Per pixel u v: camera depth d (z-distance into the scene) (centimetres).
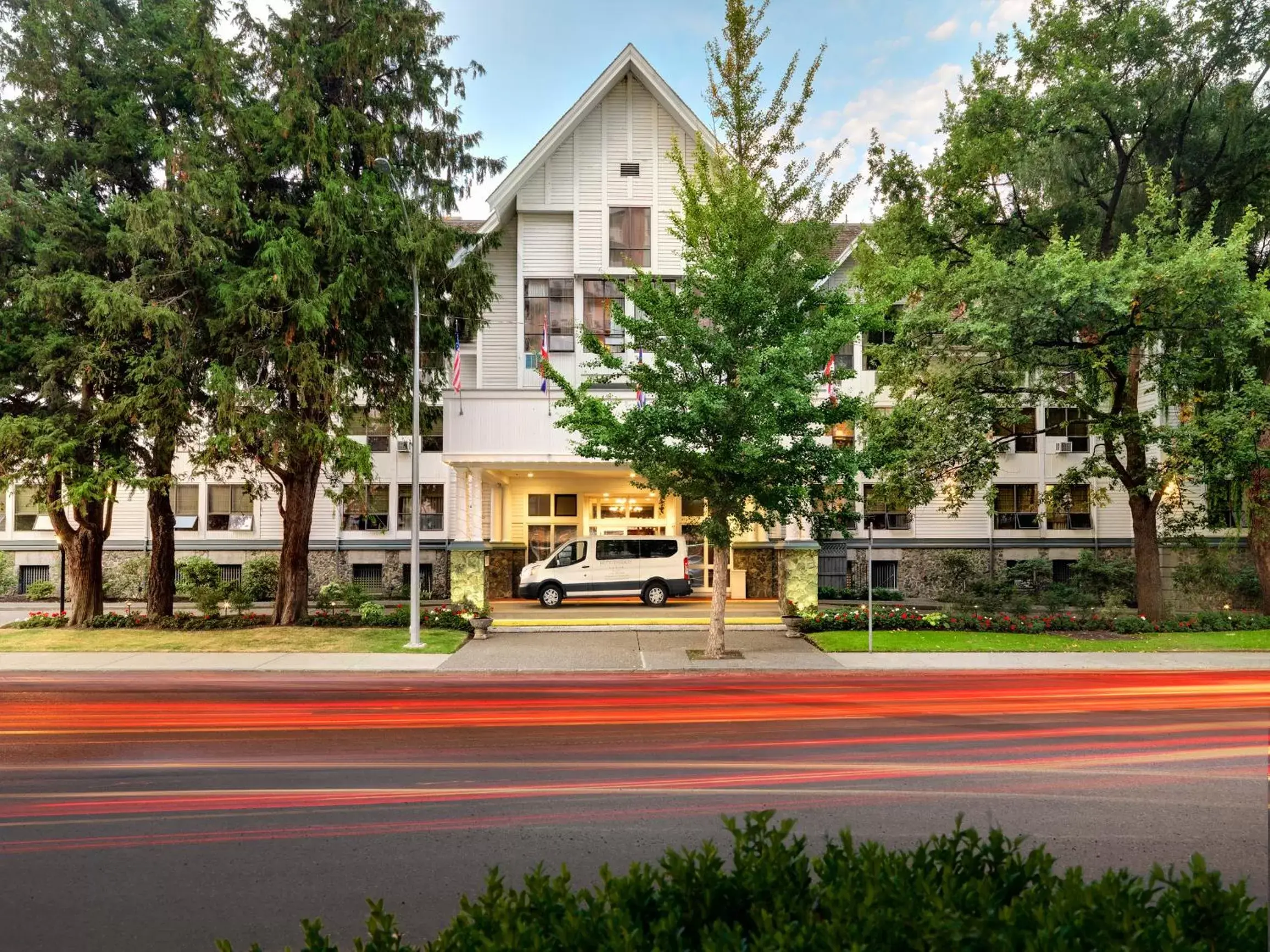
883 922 257
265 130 1833
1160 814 659
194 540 3073
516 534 3000
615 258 2809
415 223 1958
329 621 2152
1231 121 2023
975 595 2569
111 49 1934
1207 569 2584
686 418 1614
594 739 968
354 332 1973
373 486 3086
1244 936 261
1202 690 1372
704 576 2948
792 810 668
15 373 1864
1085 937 251
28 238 1797
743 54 1803
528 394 2275
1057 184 2088
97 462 1888
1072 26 2072
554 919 274
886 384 2148
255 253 1934
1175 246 1803
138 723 1088
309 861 565
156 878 540
